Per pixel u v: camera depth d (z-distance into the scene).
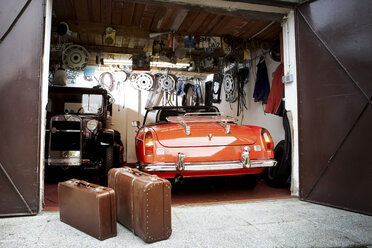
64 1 3.97
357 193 2.62
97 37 5.39
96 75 7.73
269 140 3.15
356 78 2.66
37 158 2.57
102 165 3.79
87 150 3.92
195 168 2.83
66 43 5.36
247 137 3.10
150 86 7.60
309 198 3.03
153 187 1.90
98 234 1.93
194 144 2.95
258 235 2.02
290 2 3.25
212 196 3.44
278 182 3.90
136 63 6.05
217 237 1.99
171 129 3.08
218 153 2.95
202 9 3.29
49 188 3.89
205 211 2.62
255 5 3.31
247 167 2.94
